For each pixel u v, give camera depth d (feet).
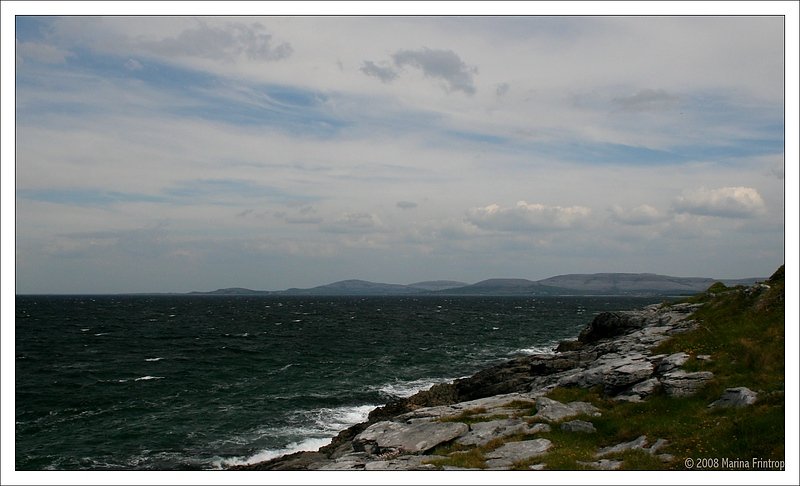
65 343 291.58
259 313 643.45
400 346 282.15
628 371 96.22
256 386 174.81
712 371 88.07
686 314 140.87
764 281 126.82
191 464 103.76
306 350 264.52
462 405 97.35
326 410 143.95
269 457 107.65
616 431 74.90
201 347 276.21
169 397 158.30
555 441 72.02
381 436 81.05
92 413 139.54
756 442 60.13
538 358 140.56
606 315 171.73
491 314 607.78
